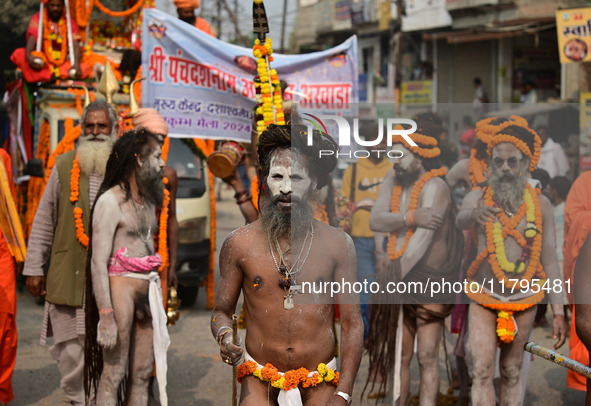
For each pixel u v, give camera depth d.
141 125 5.47
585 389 5.29
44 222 5.13
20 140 9.80
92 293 4.57
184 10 9.35
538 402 5.78
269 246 3.41
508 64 21.98
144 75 6.41
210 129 6.59
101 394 4.52
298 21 32.22
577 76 17.73
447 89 23.75
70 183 5.00
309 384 3.38
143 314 4.61
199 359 6.86
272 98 4.22
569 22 12.73
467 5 22.75
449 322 5.80
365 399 5.48
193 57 6.49
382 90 27.33
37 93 9.43
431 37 22.92
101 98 8.62
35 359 6.86
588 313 4.11
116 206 4.56
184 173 8.98
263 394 3.42
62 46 9.27
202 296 9.94
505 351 4.66
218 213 19.11
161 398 4.61
